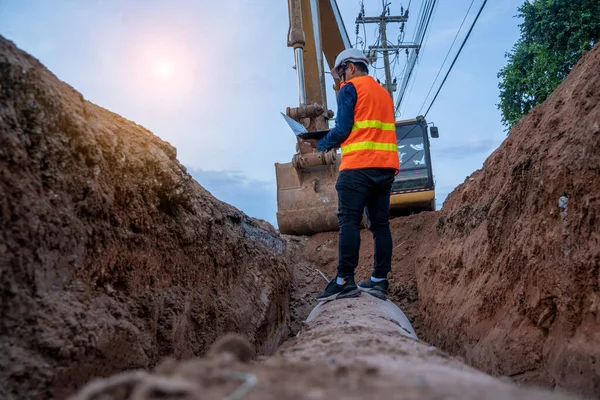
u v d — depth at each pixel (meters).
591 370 2.77
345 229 4.73
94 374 2.28
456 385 1.50
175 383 1.30
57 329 2.10
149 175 3.30
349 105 4.68
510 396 1.37
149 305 2.96
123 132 3.26
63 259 2.34
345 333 3.08
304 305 6.94
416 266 7.17
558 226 3.38
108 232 2.74
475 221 5.43
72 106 2.66
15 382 1.85
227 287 4.68
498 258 4.36
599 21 10.54
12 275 1.99
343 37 9.41
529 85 11.74
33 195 2.17
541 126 4.41
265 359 2.33
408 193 12.16
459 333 4.75
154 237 3.26
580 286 3.06
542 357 3.35
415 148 12.45
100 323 2.36
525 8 11.73
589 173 3.13
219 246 4.54
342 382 1.49
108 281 2.74
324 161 7.81
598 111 3.25
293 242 8.05
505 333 3.82
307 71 7.82
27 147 2.21
